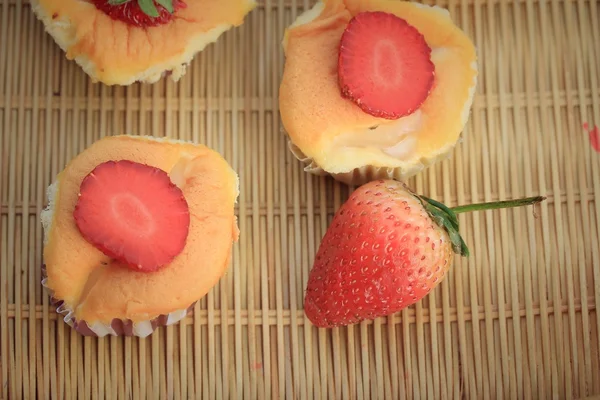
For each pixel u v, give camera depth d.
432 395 0.42
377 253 0.39
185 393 0.41
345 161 0.40
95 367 0.41
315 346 0.42
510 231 0.42
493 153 0.43
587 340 0.42
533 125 0.43
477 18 0.43
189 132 0.42
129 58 0.40
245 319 0.42
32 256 0.41
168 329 0.41
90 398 0.41
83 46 0.40
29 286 0.41
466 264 0.42
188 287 0.39
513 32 0.43
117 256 0.38
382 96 0.40
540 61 0.43
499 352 0.42
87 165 0.39
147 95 0.42
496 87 0.43
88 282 0.39
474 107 0.43
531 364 0.42
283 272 0.42
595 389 0.42
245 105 0.43
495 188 0.43
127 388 0.41
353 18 0.40
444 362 0.42
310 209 0.42
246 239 0.42
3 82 0.42
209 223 0.39
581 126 0.43
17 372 0.41
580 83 0.43
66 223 0.38
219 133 0.42
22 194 0.42
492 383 0.42
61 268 0.38
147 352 0.41
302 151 0.40
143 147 0.40
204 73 0.43
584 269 0.42
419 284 0.39
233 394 0.41
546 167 0.43
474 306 0.42
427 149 0.41
